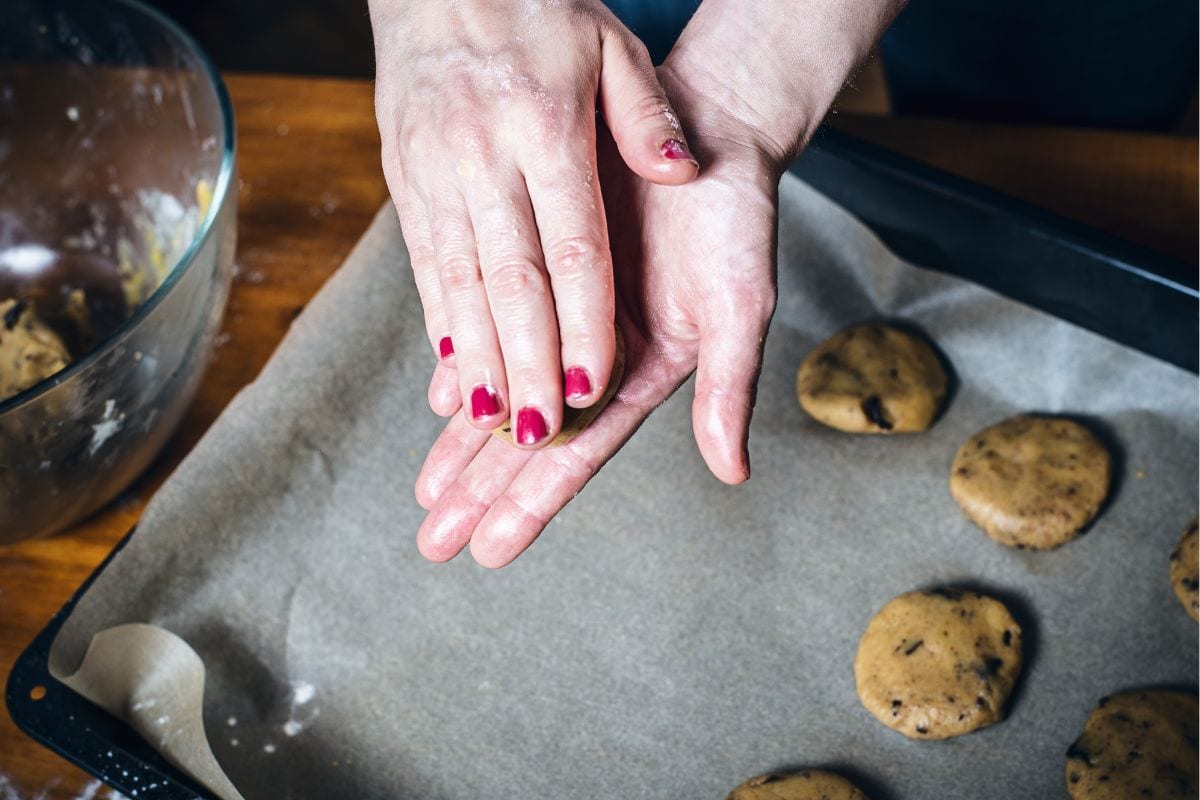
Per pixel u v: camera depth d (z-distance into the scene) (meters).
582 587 0.62
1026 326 0.67
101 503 0.62
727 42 0.53
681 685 0.60
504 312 0.48
